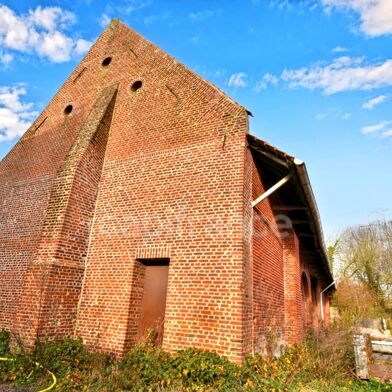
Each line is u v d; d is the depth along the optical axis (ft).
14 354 20.75
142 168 26.94
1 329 26.32
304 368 22.09
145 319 23.11
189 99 27.50
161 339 21.83
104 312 23.41
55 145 34.53
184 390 16.58
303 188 23.34
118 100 32.60
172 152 26.02
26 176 34.42
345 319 48.73
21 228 30.73
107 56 37.29
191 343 19.51
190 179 24.07
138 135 28.86
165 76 30.53
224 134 24.13
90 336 23.07
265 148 23.29
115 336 22.24
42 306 21.84
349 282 91.56
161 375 17.79
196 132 25.61
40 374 18.81
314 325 44.21
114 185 27.68
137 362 19.51
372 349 24.16
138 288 23.77
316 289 57.72
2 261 30.17
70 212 25.11
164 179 25.32
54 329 22.30
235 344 18.31
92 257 25.72
